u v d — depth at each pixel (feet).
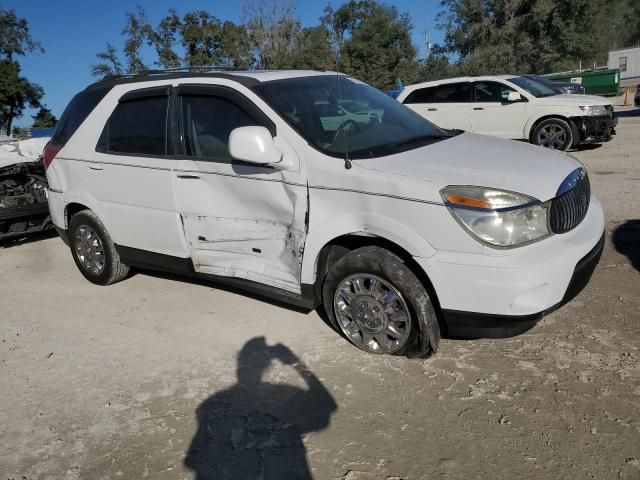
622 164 31.48
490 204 10.57
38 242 24.62
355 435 10.14
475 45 149.38
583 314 13.64
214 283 17.71
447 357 12.29
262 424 10.67
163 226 15.29
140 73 16.84
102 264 17.84
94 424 11.10
